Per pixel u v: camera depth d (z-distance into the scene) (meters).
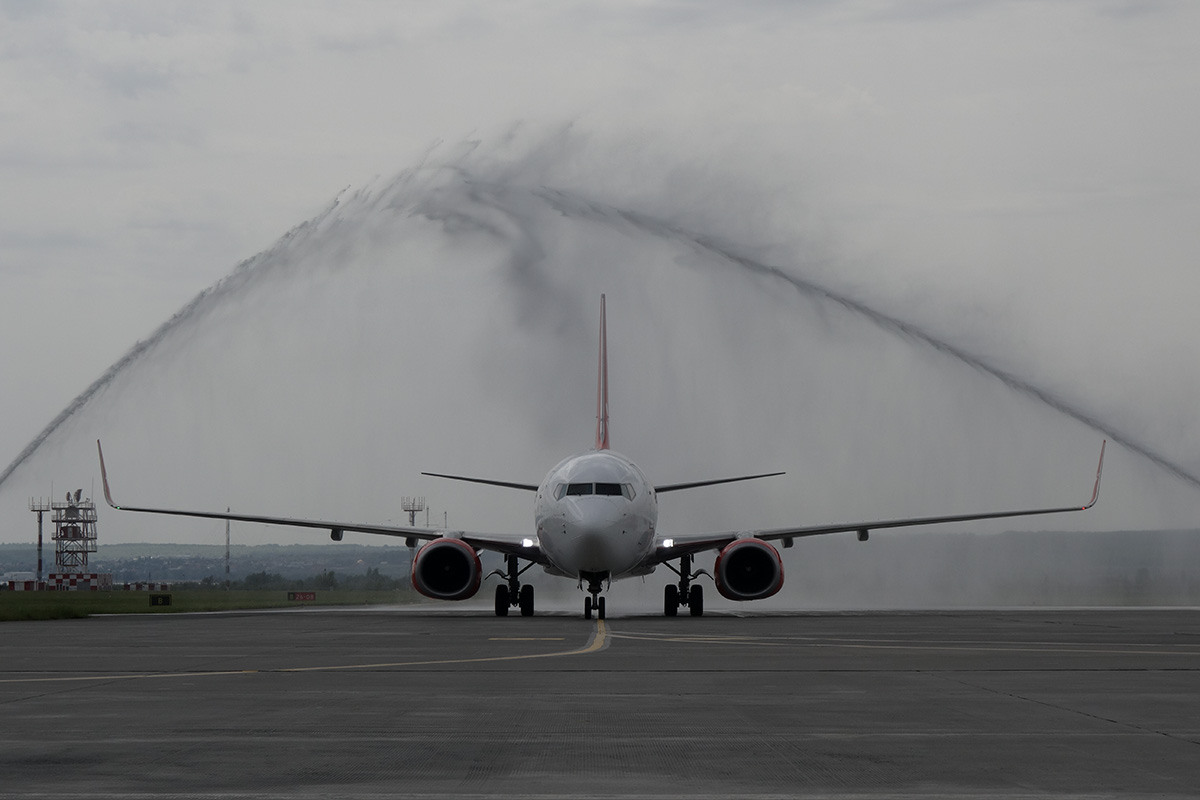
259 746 18.64
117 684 27.12
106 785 15.77
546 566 66.12
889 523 66.69
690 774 16.47
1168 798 14.98
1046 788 15.53
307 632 48.62
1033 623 55.62
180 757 17.70
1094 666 31.22
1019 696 24.64
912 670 30.11
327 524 66.31
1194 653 35.69
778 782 15.93
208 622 59.66
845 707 23.00
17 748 18.47
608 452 64.69
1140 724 20.80
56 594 150.00
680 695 24.88
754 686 26.50
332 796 15.12
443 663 32.38
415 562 62.19
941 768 16.86
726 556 63.19
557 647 38.66
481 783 15.89
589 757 17.70
